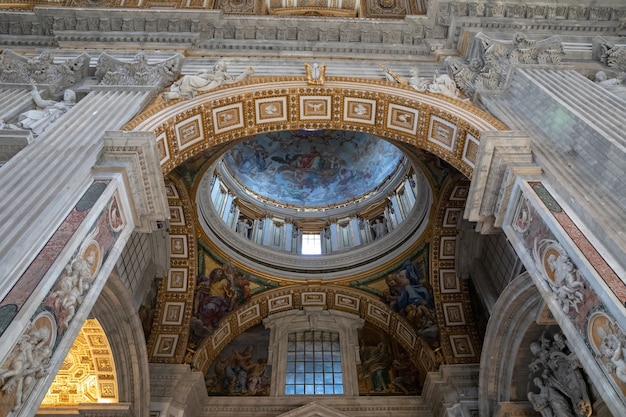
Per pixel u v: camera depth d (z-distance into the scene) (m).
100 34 13.86
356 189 22.28
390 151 21.33
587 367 6.81
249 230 20.28
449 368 15.30
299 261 18.83
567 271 7.43
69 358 13.30
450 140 11.69
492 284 16.16
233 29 14.22
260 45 14.02
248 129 12.66
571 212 8.00
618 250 6.97
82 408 12.89
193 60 13.48
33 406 5.70
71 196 7.75
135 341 13.42
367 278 18.16
